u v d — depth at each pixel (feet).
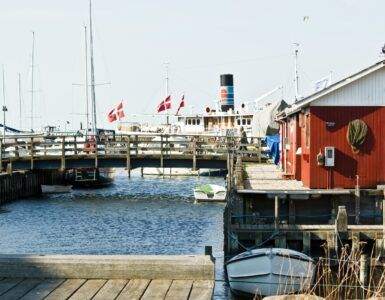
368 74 93.91
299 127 109.91
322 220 90.12
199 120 246.88
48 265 28.71
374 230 77.97
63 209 151.94
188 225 125.39
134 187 212.84
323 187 94.58
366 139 94.68
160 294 26.16
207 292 26.40
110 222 129.80
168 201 168.66
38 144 183.52
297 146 110.22
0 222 130.21
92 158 170.09
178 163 168.76
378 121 94.94
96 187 210.59
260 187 96.32
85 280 28.35
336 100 94.94
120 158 169.48
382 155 94.79
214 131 237.66
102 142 172.04
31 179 185.37
